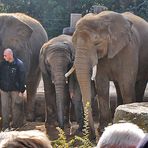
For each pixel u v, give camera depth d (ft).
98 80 40.45
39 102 47.80
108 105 40.47
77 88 41.88
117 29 39.40
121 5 85.81
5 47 44.60
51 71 42.86
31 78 48.67
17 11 87.71
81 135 39.83
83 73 37.65
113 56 39.14
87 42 38.09
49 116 43.73
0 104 44.24
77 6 86.28
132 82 40.78
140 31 42.91
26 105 48.06
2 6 87.61
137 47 41.60
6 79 40.45
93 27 38.45
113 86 50.62
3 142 12.03
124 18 40.24
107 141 12.50
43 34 52.54
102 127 40.19
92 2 85.76
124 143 12.43
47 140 12.02
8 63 40.27
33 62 49.16
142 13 84.64
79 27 38.52
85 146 25.43
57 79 42.16
